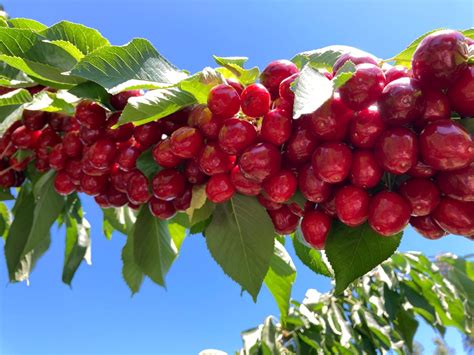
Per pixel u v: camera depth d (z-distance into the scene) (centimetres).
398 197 25
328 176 24
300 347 70
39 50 36
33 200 49
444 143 22
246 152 27
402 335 74
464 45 23
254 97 27
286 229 35
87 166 35
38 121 42
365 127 24
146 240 45
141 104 29
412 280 77
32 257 56
